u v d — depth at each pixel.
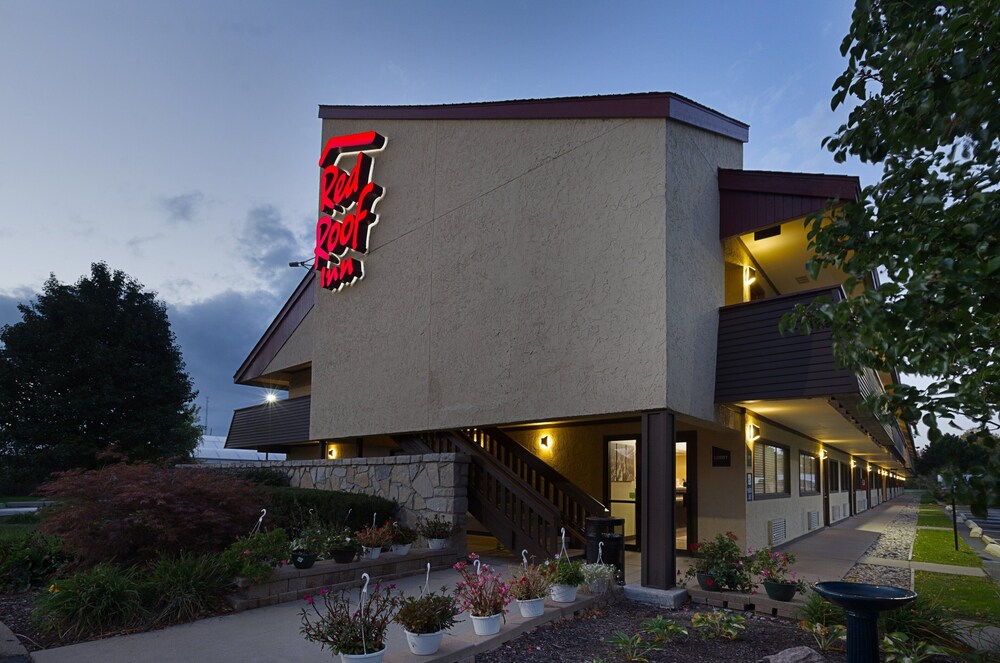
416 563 7.96
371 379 11.25
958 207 2.46
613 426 11.00
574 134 8.50
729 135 8.85
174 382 24.94
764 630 5.75
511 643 5.15
